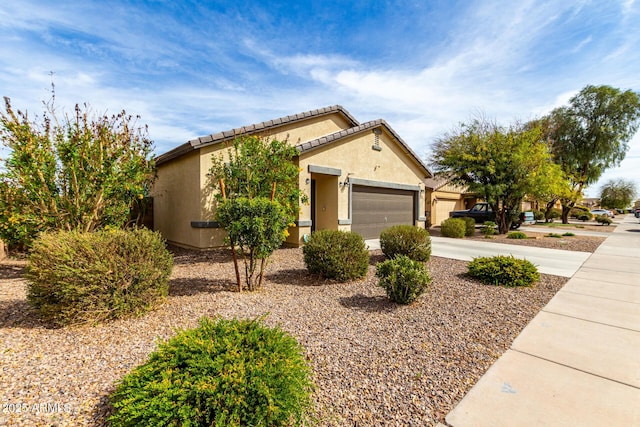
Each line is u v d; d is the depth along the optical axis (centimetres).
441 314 452
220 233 950
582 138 2406
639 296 541
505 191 1563
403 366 310
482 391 272
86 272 389
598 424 231
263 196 804
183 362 217
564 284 618
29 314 424
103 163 743
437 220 2272
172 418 190
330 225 1166
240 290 544
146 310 430
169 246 1053
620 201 5081
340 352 335
